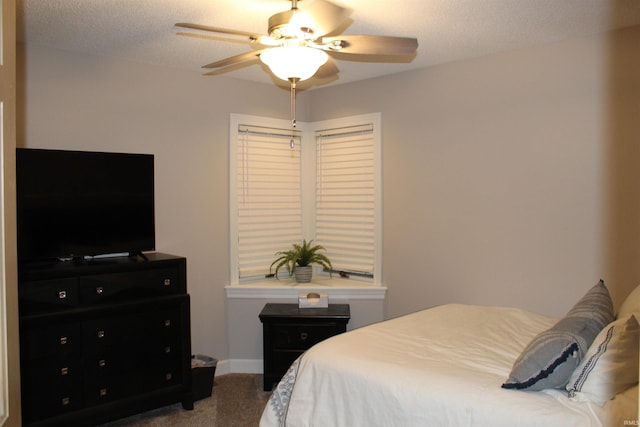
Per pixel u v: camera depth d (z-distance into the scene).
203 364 3.52
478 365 2.10
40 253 2.91
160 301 3.12
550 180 3.10
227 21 2.71
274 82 4.13
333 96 4.25
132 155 3.28
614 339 1.79
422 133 3.71
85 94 3.29
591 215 2.95
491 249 3.38
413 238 3.80
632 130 2.79
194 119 3.80
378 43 2.16
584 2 2.45
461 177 3.52
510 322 2.79
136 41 3.06
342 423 2.09
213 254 3.93
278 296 3.98
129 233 3.27
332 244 4.34
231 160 4.00
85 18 2.66
